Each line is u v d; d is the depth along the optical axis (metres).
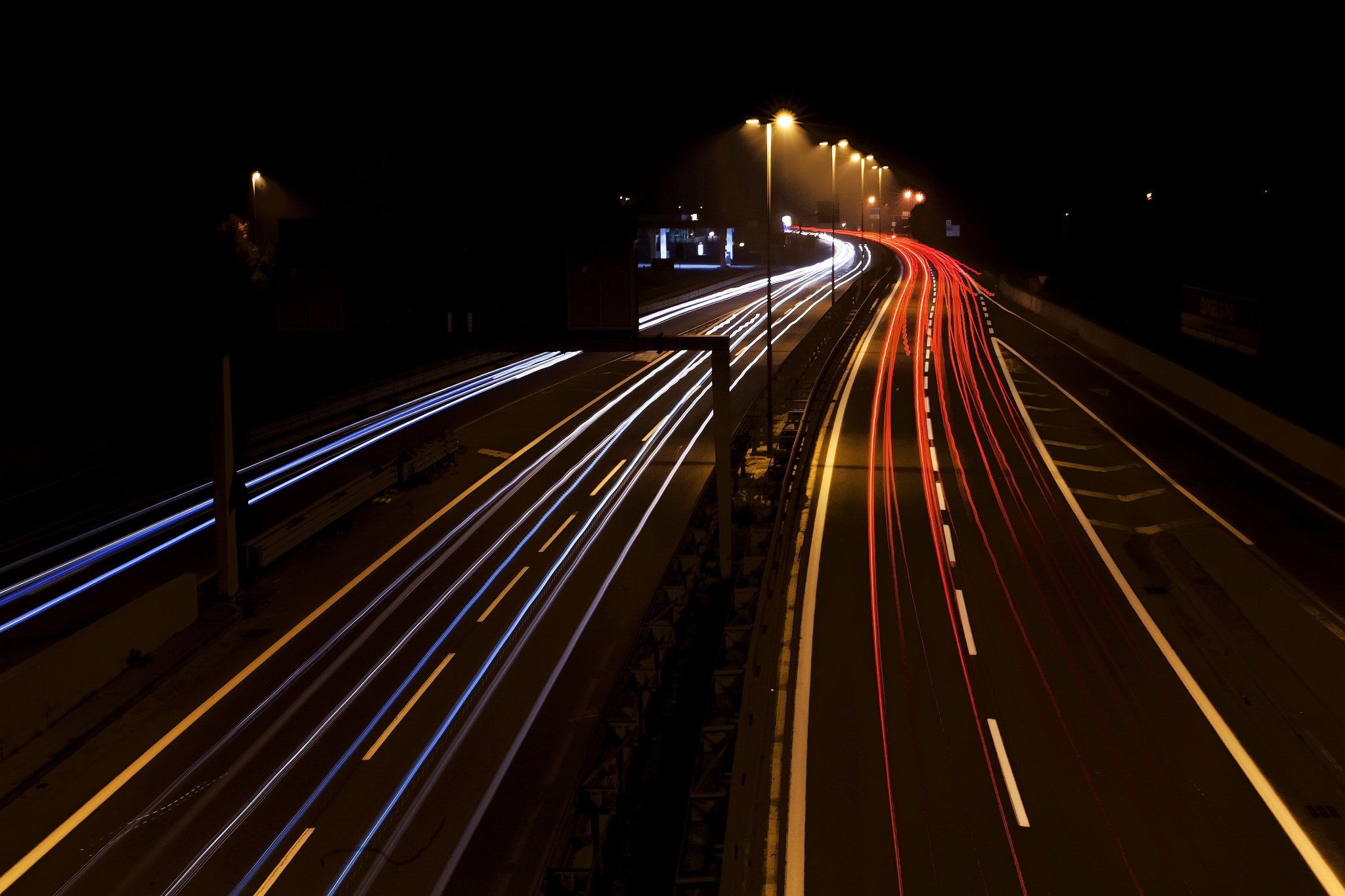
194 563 26.25
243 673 19.92
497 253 23.02
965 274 98.00
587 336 23.20
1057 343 61.22
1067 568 25.00
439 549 27.12
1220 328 45.75
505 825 15.08
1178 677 19.20
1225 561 23.09
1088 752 16.62
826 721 17.66
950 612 22.27
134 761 16.77
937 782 15.80
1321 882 13.52
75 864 14.16
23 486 33.44
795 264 117.94
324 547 27.45
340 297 23.12
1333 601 22.83
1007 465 34.97
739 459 33.84
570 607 23.06
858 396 46.41
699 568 23.80
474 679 19.56
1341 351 46.16
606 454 37.44
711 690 17.78
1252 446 38.09
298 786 16.03
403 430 41.62
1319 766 16.19
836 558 25.73
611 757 15.12
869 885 13.47
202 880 13.86
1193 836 14.46
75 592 24.09
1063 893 13.33
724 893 10.69
